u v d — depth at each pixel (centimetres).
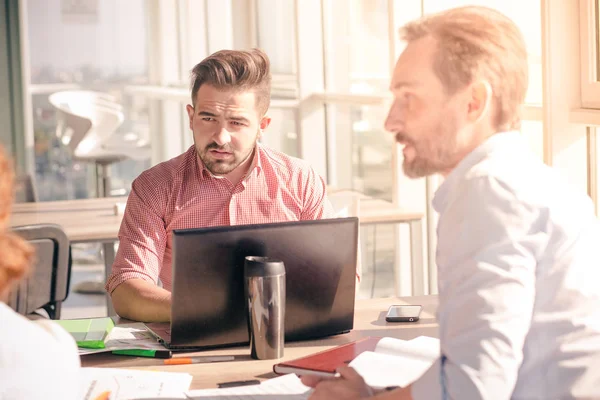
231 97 243
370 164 524
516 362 131
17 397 114
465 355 131
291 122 621
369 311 236
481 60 148
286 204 268
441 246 143
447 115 151
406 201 459
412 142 156
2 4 802
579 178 311
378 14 500
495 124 153
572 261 141
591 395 135
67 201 458
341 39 562
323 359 185
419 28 154
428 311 235
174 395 170
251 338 195
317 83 599
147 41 839
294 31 607
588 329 139
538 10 352
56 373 118
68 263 336
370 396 152
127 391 171
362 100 521
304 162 275
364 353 188
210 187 261
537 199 140
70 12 823
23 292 316
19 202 455
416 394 136
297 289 203
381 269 501
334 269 205
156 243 254
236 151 247
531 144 362
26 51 810
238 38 719
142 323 225
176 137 825
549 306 141
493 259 135
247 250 195
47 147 811
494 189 140
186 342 198
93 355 200
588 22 299
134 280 237
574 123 307
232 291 197
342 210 391
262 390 171
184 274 191
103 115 739
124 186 775
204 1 764
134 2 836
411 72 153
